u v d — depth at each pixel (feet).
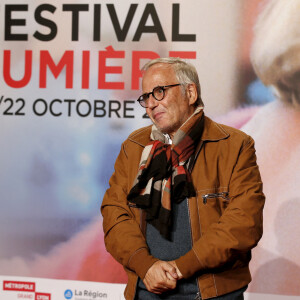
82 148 13.24
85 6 13.20
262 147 12.43
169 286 6.49
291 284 12.25
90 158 13.20
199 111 7.36
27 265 13.35
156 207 7.05
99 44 13.15
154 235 7.12
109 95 13.14
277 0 12.35
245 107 12.53
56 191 13.30
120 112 13.10
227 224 6.54
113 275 13.07
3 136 13.47
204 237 6.63
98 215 13.14
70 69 13.26
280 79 12.34
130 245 6.91
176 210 7.07
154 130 7.64
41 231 13.34
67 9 13.26
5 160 13.44
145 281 6.64
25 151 13.39
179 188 7.04
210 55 12.67
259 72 12.46
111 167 13.11
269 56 12.40
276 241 12.32
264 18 12.43
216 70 12.64
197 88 7.46
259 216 6.73
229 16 12.59
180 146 7.21
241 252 6.56
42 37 13.34
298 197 12.23
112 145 13.12
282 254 12.28
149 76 7.25
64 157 13.29
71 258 13.21
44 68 13.34
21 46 13.41
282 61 12.32
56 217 13.29
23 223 13.41
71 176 13.25
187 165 7.24
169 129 7.39
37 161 13.35
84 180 13.21
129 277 7.24
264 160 12.41
